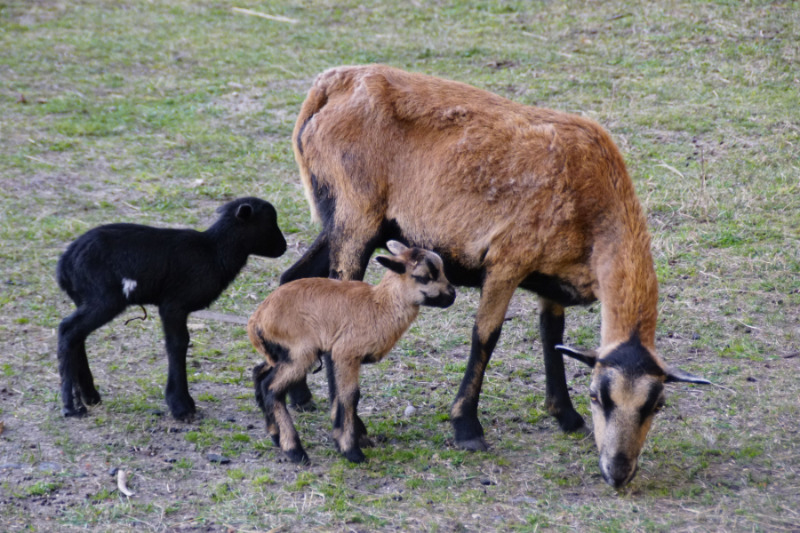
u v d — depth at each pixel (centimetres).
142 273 726
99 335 914
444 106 757
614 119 1424
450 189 737
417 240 762
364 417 779
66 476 660
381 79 778
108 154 1402
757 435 739
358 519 614
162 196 1251
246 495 642
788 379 828
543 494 657
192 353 888
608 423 629
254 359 884
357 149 768
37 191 1261
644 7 1883
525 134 727
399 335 693
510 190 716
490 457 711
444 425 769
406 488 662
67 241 1116
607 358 636
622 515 625
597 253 698
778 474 684
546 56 1716
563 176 704
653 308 669
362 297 686
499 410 798
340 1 2161
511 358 897
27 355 859
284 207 1225
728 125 1379
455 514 624
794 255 1041
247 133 1486
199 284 746
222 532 598
